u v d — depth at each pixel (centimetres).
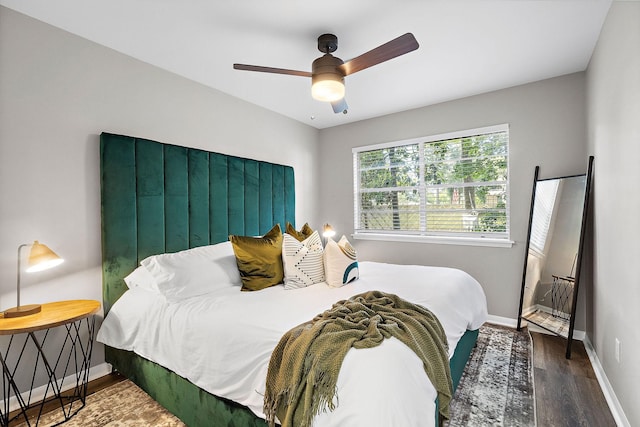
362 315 151
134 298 217
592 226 255
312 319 154
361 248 420
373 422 104
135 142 239
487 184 336
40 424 177
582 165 282
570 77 287
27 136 195
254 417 142
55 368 207
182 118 281
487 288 333
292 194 399
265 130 368
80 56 218
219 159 303
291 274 235
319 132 457
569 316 266
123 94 241
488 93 327
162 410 190
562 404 191
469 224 349
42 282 201
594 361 237
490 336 292
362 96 335
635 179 155
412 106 367
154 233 249
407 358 121
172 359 177
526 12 195
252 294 214
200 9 190
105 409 191
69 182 213
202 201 287
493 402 192
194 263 232
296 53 242
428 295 196
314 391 118
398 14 196
